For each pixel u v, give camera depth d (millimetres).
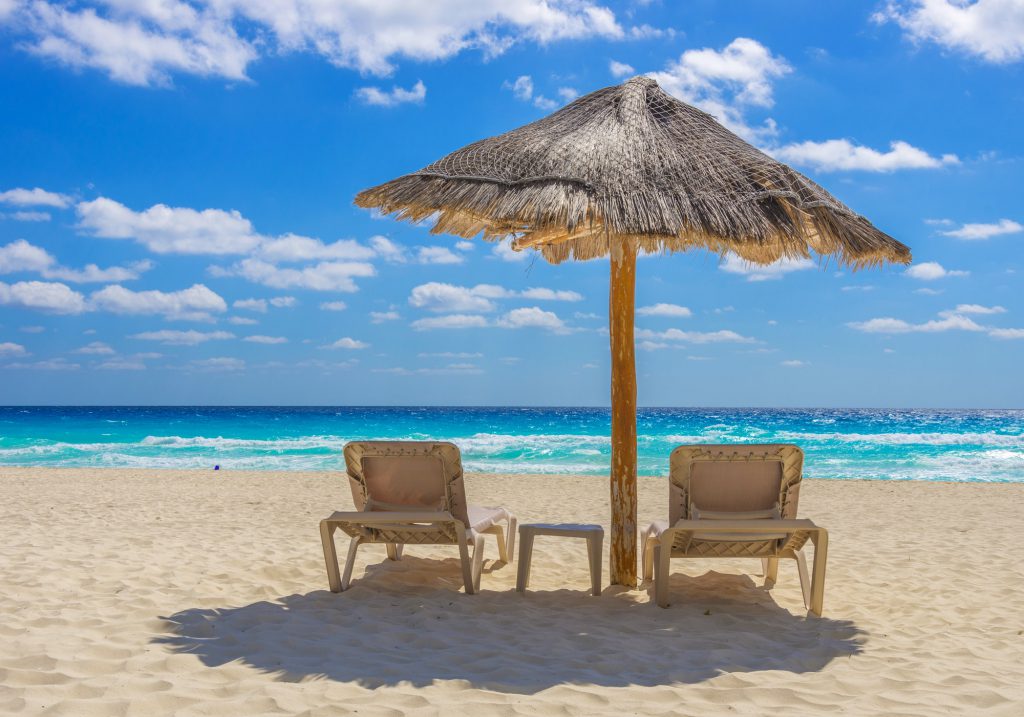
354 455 5141
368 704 3021
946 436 27875
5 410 90125
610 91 5145
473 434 36969
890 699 3160
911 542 7688
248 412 77500
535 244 5543
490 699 3100
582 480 15492
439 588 5316
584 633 4203
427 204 4559
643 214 4156
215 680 3322
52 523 8258
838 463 21203
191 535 7520
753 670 3559
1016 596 5266
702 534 4785
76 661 3469
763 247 5469
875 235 4605
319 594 5043
